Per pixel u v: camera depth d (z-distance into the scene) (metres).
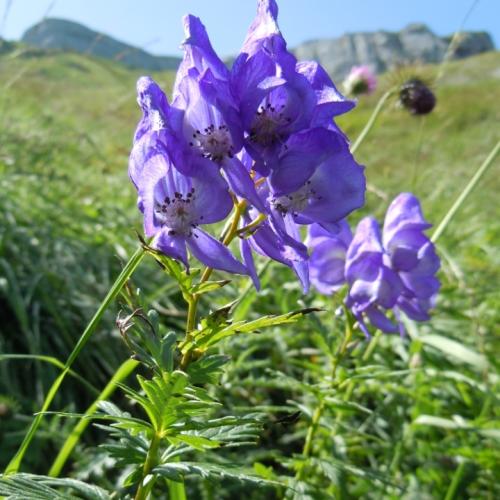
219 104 0.13
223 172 0.14
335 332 0.27
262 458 0.29
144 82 0.13
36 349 0.35
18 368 0.35
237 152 0.13
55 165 0.59
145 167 0.13
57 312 0.38
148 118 0.13
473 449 0.28
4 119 0.62
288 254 0.15
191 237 0.14
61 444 0.30
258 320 0.14
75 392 0.35
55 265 0.41
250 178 0.13
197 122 0.13
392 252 0.23
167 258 0.14
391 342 0.35
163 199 0.13
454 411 0.32
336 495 0.23
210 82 0.13
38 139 0.58
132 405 0.35
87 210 0.51
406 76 0.35
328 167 0.14
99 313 0.18
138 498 0.14
